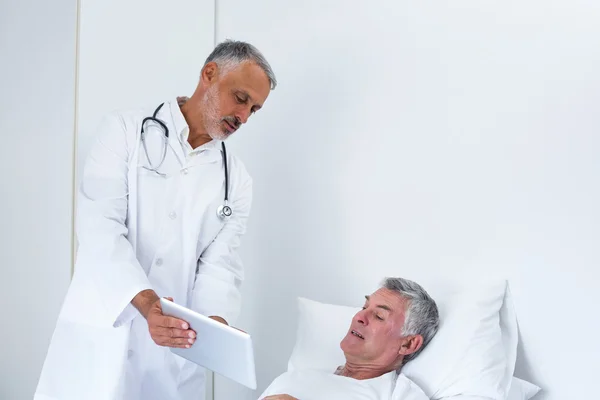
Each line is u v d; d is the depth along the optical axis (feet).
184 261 5.76
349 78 7.11
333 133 7.20
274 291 7.52
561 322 5.80
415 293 5.60
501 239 6.13
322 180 7.25
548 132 5.93
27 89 7.67
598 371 5.62
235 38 8.09
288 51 7.59
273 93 7.67
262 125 7.73
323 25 7.32
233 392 7.68
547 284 5.88
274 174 7.61
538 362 5.90
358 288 6.93
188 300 5.88
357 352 5.57
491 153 6.22
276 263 7.52
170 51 7.68
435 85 6.57
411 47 6.72
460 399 5.23
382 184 6.84
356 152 7.03
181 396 5.84
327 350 5.96
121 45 7.22
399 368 5.61
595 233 5.66
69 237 7.05
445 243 6.43
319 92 7.32
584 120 5.75
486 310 5.75
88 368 5.23
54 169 7.26
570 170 5.81
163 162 5.71
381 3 6.93
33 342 7.42
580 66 5.79
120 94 7.18
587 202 5.72
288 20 7.60
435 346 5.58
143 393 5.72
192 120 5.89
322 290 7.18
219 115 5.67
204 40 8.05
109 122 5.66
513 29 6.15
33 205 7.50
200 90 5.83
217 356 4.52
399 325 5.51
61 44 7.23
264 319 7.57
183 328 4.47
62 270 7.11
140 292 4.97
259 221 7.69
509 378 5.53
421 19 6.67
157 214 5.63
